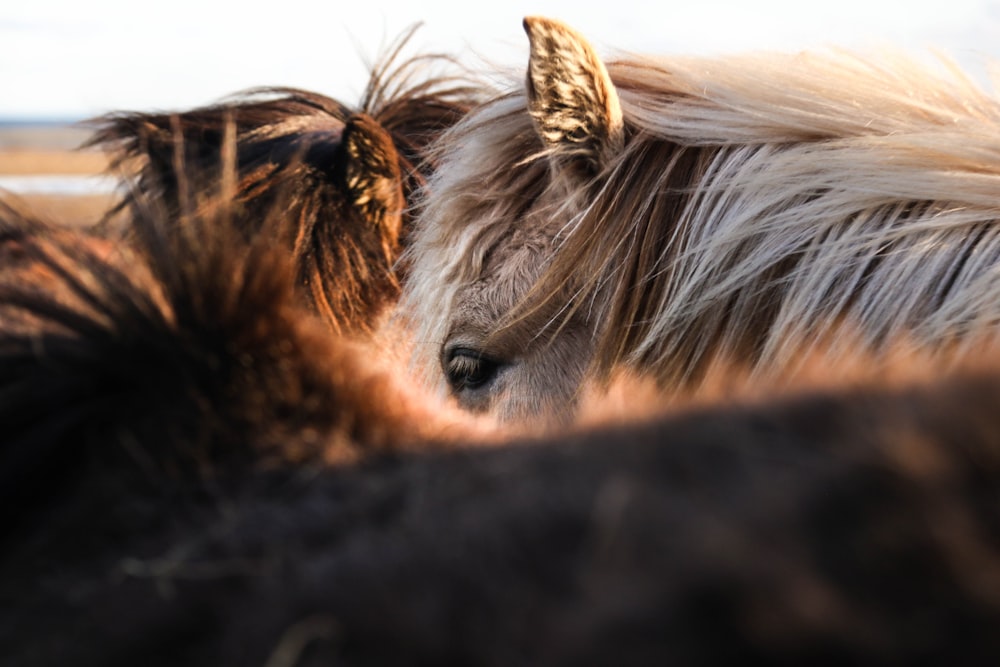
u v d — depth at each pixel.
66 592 1.82
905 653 0.99
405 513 1.60
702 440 1.43
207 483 1.98
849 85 4.80
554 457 1.59
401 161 7.72
